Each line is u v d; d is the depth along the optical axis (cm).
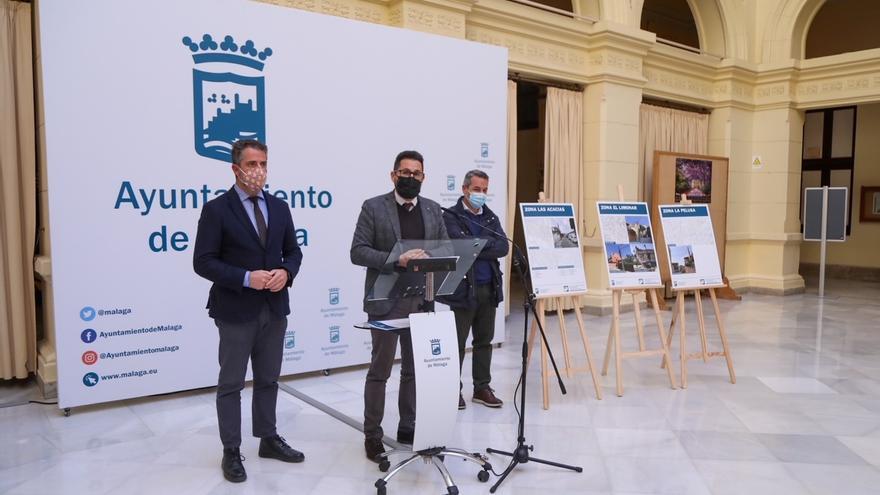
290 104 463
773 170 970
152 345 418
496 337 600
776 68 940
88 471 321
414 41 525
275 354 329
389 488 304
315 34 473
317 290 483
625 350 600
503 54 584
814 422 405
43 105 378
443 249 303
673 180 848
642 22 1124
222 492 299
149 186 411
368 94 502
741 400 448
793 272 991
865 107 1137
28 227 454
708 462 341
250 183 304
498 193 592
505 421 400
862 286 1073
